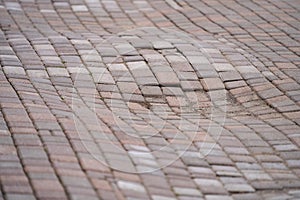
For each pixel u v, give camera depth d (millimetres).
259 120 6930
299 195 5535
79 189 5109
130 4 10367
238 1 10469
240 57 8273
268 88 7574
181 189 5418
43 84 7273
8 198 4938
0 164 5426
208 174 5750
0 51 8125
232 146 6309
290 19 9719
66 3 10297
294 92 7496
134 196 5160
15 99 6719
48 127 6160
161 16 9828
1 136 5918
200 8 10125
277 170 5945
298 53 8523
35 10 9953
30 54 8070
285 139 6500
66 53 8172
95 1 10453
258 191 5570
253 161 6062
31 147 5754
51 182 5180
